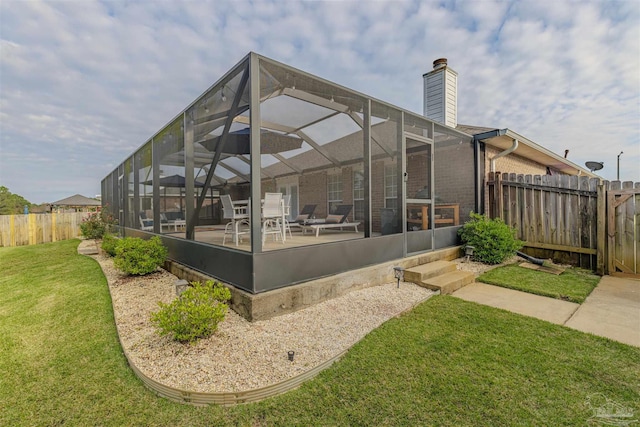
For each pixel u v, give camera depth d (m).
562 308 3.94
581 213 6.14
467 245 6.63
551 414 2.04
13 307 4.47
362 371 2.53
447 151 7.04
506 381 2.39
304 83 4.20
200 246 4.78
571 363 2.63
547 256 6.65
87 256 8.88
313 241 5.30
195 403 2.21
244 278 3.60
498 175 7.45
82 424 2.05
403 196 5.52
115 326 3.62
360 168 6.59
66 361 2.87
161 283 5.39
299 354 2.75
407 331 3.24
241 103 4.24
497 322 3.48
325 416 2.06
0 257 9.52
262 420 2.04
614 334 3.19
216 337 3.05
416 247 5.78
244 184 6.54
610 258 5.64
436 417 2.03
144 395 2.33
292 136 6.46
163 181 7.07
